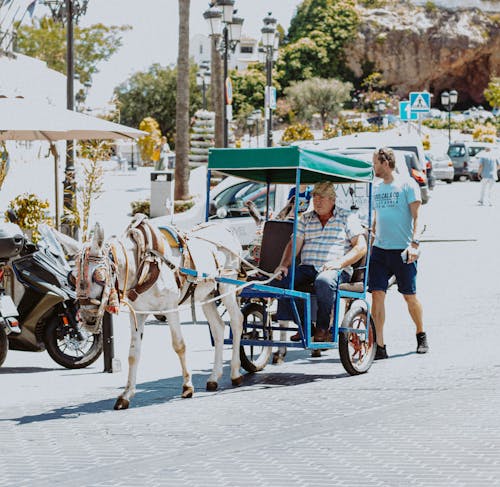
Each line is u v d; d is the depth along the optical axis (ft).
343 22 444.55
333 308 34.83
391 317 48.34
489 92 384.47
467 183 180.75
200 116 126.11
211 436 26.27
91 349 37.68
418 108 100.01
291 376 35.42
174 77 346.54
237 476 22.25
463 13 451.12
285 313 34.19
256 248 40.45
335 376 35.06
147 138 249.34
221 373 33.65
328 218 35.32
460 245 80.69
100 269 27.99
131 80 347.97
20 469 23.27
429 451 24.00
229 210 59.26
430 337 42.27
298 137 213.25
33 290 36.47
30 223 56.13
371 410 28.94
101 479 22.27
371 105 404.36
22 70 101.81
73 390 33.42
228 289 33.94
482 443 24.64
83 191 67.97
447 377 33.68
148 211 102.37
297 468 22.77
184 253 31.73
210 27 96.73
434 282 60.29
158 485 21.68
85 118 47.21
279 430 26.76
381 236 38.42
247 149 33.76
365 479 21.74
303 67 430.20
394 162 38.50
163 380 35.09
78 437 26.53
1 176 68.39
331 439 25.50
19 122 44.55
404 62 447.01
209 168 34.58
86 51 257.14
